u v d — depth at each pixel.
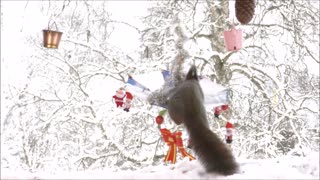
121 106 4.37
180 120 3.42
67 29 11.88
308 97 12.04
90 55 12.34
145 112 11.10
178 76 3.76
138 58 12.41
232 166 3.21
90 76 11.64
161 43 11.91
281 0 12.04
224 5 11.79
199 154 3.21
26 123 11.32
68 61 11.28
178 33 4.07
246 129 11.68
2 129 10.95
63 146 11.16
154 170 3.78
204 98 3.73
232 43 5.22
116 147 10.95
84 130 11.23
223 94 3.84
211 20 12.02
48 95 11.31
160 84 3.93
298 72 12.41
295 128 11.32
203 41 12.74
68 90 11.70
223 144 3.25
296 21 12.06
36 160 10.62
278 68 12.14
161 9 12.55
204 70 11.66
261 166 3.59
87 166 11.12
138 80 4.00
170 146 3.92
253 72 11.97
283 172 3.31
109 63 12.24
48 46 5.50
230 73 12.01
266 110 12.40
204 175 3.33
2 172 3.85
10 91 11.24
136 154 11.88
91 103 11.07
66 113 10.92
